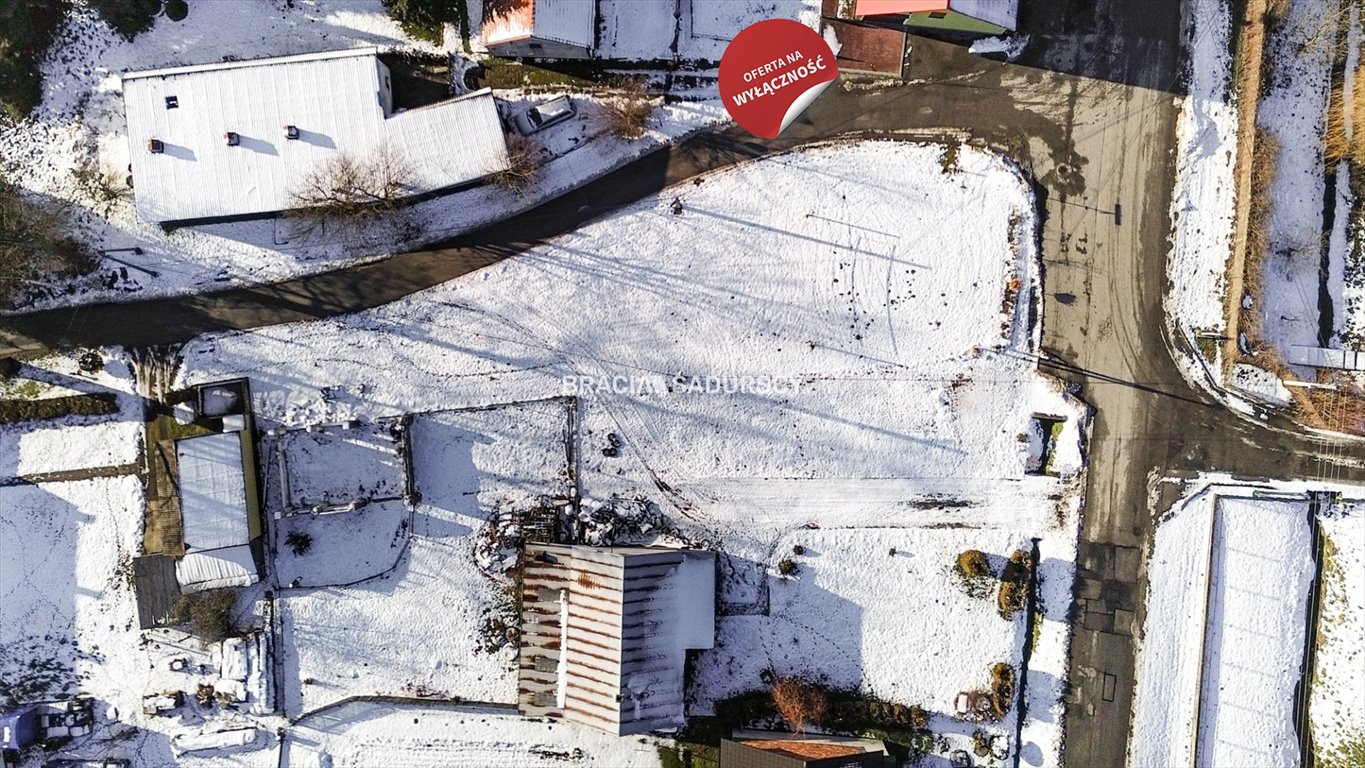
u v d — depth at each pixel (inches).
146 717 956.0
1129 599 969.5
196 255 947.3
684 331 970.7
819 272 971.3
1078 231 967.0
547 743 971.9
